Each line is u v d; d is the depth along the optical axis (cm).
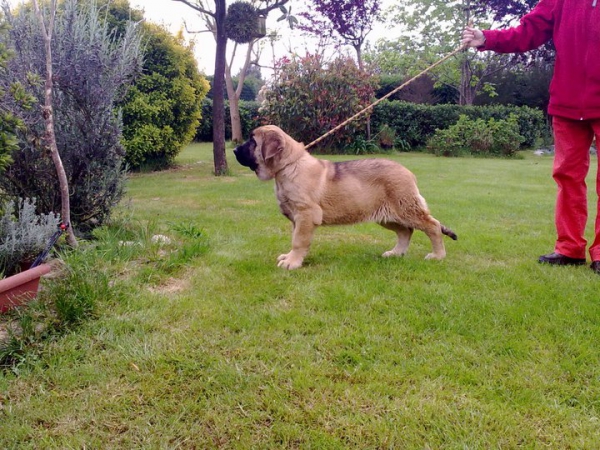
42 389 242
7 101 434
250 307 338
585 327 303
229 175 1093
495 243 520
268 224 605
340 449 203
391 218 446
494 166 1360
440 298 351
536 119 1997
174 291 372
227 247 490
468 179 1081
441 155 1719
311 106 1602
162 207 716
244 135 2239
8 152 379
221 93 1067
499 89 2483
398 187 437
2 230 373
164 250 470
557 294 358
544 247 505
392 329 303
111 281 372
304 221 426
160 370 259
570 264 442
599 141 412
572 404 232
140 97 1149
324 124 1631
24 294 326
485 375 254
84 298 321
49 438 210
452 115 1867
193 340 290
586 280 392
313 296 355
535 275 410
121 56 504
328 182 430
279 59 1672
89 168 505
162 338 293
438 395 237
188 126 1286
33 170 477
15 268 376
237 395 238
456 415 222
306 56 1648
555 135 439
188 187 916
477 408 228
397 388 243
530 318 316
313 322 313
